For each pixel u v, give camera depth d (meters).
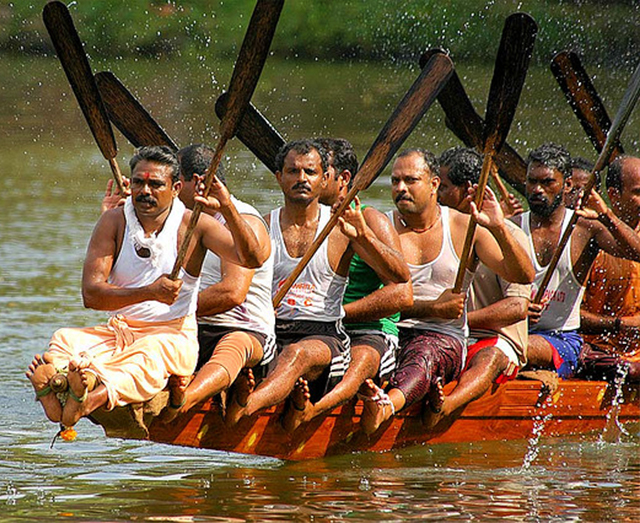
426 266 23.19
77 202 49.84
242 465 21.05
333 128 68.38
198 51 93.81
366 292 22.75
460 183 24.33
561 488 19.80
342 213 21.16
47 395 18.05
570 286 25.19
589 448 22.94
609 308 26.28
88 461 21.16
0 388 25.86
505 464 21.53
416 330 23.12
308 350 20.83
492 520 17.86
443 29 90.94
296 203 21.86
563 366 24.84
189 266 19.34
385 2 97.06
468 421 23.19
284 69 97.19
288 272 22.11
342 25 99.62
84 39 92.94
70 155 63.06
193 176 20.91
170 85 83.94
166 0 95.88
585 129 30.12
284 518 17.86
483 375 22.89
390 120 23.25
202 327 21.08
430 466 21.25
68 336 18.95
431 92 23.36
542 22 85.25
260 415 20.88
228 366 19.77
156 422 20.00
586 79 29.64
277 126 68.56
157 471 20.56
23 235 42.81
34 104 80.69
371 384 21.03
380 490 19.52
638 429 24.61
